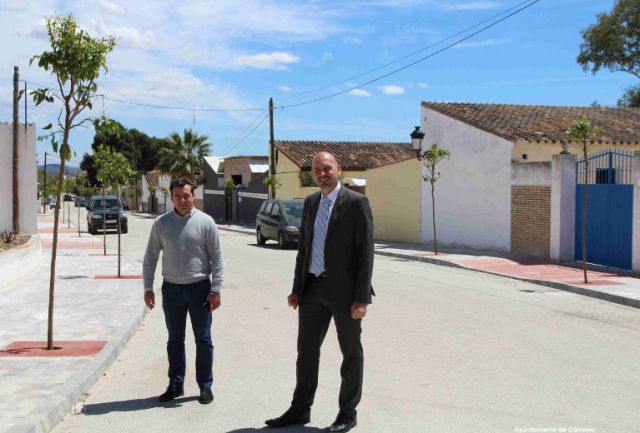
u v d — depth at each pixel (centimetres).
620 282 1371
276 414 566
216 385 655
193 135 6097
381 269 1712
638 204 1524
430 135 2423
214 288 600
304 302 539
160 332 927
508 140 2027
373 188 2773
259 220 2603
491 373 694
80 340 809
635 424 538
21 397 571
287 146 3906
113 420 552
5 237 1725
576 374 692
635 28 3912
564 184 1783
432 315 1034
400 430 522
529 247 1955
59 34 708
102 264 1778
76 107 734
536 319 1011
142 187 8231
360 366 527
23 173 2131
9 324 915
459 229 2294
